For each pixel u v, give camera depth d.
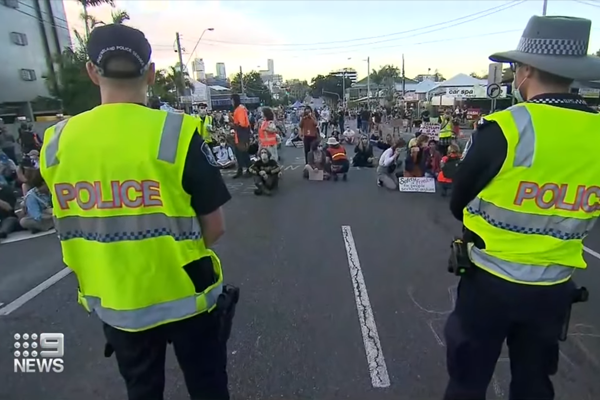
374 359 2.91
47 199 6.63
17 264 4.96
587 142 1.44
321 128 22.08
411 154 9.21
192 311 1.58
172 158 1.42
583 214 1.49
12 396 2.61
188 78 40.25
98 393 2.64
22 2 27.42
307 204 7.84
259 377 2.74
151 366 1.65
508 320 1.59
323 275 4.40
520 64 1.58
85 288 1.58
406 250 5.16
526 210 1.50
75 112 24.94
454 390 1.72
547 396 1.66
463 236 1.74
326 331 3.28
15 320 3.55
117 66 1.44
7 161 9.17
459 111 26.91
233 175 11.01
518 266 1.53
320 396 2.56
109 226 1.45
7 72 25.81
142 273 1.48
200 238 1.59
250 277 4.38
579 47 1.49
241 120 10.42
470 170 1.55
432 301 3.77
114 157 1.40
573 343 3.04
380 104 50.88
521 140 1.44
